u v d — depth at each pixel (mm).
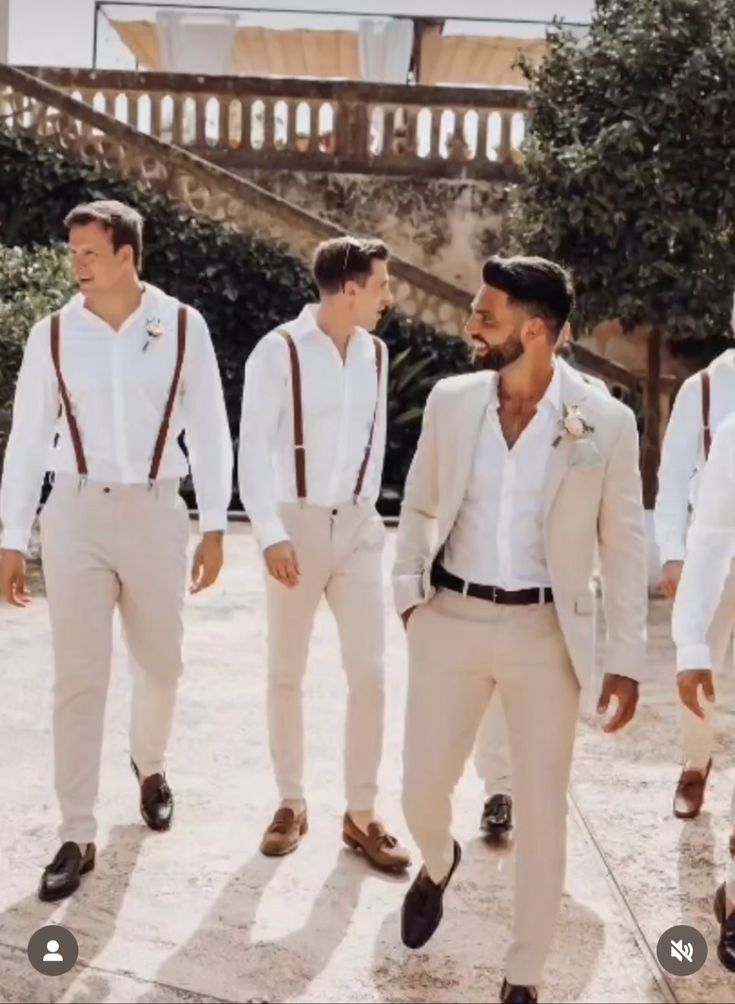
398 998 3191
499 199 13797
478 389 3084
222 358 13125
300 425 3842
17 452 3811
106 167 13188
